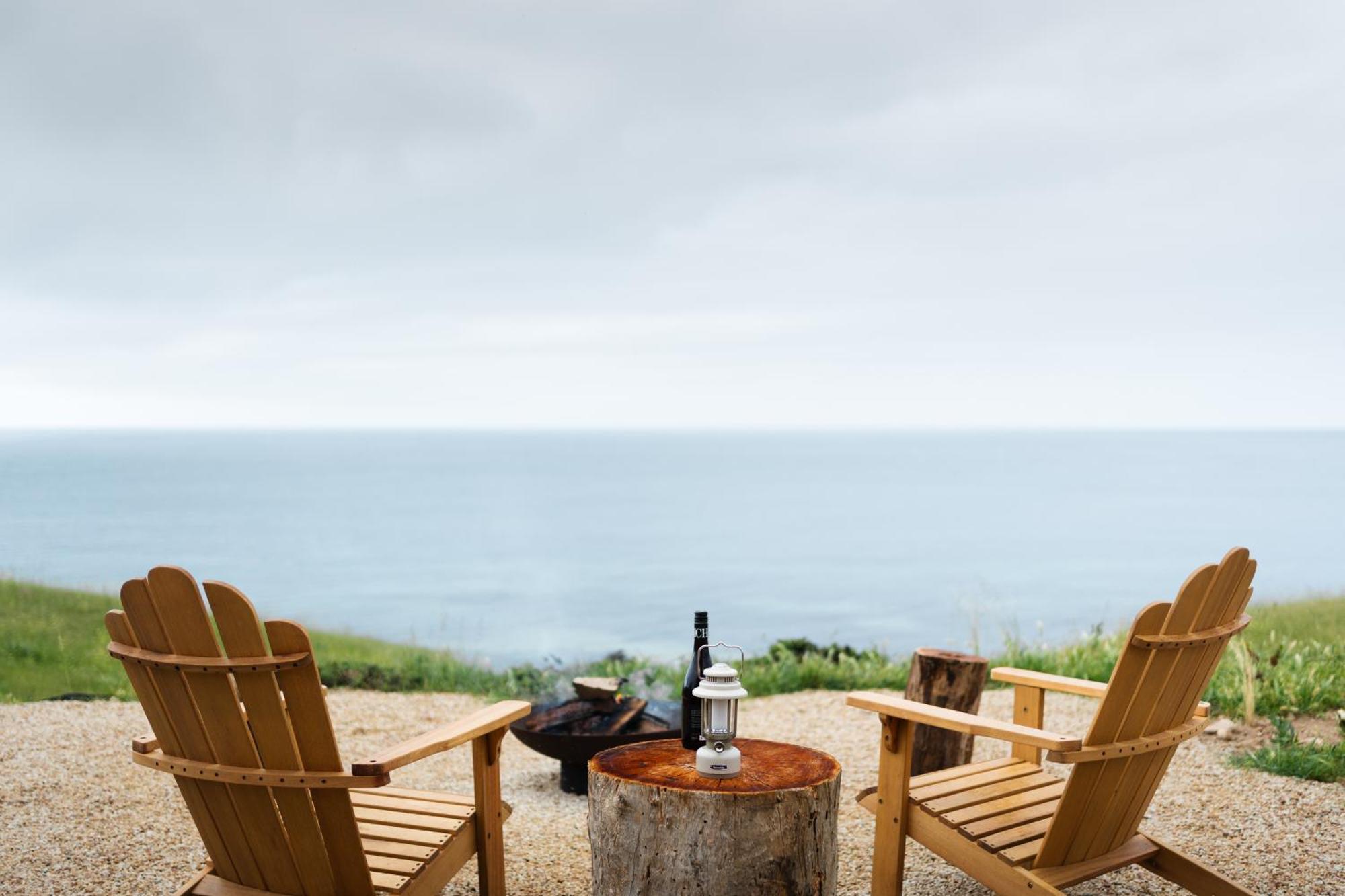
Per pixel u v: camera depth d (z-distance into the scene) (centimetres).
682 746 340
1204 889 326
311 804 268
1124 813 318
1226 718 606
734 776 302
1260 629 876
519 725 502
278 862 282
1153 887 377
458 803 341
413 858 296
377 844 305
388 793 350
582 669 855
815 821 293
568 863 405
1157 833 428
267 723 259
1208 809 458
